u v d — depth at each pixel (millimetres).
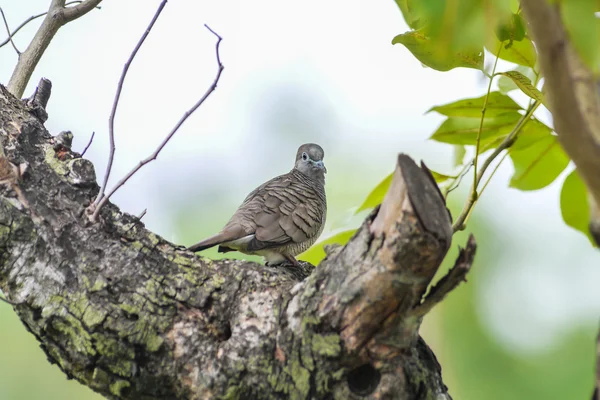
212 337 6941
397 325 6301
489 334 15188
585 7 4148
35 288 7000
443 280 6102
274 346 6672
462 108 8633
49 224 7188
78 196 7473
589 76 4391
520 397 14766
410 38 7199
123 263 7117
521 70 8234
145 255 7223
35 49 9086
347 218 9656
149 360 6824
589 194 4844
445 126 8906
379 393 6434
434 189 5996
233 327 6891
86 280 7004
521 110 8547
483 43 4387
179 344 6836
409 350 6531
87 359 6785
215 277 7215
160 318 6906
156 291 7008
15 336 14898
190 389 6770
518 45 7559
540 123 8586
